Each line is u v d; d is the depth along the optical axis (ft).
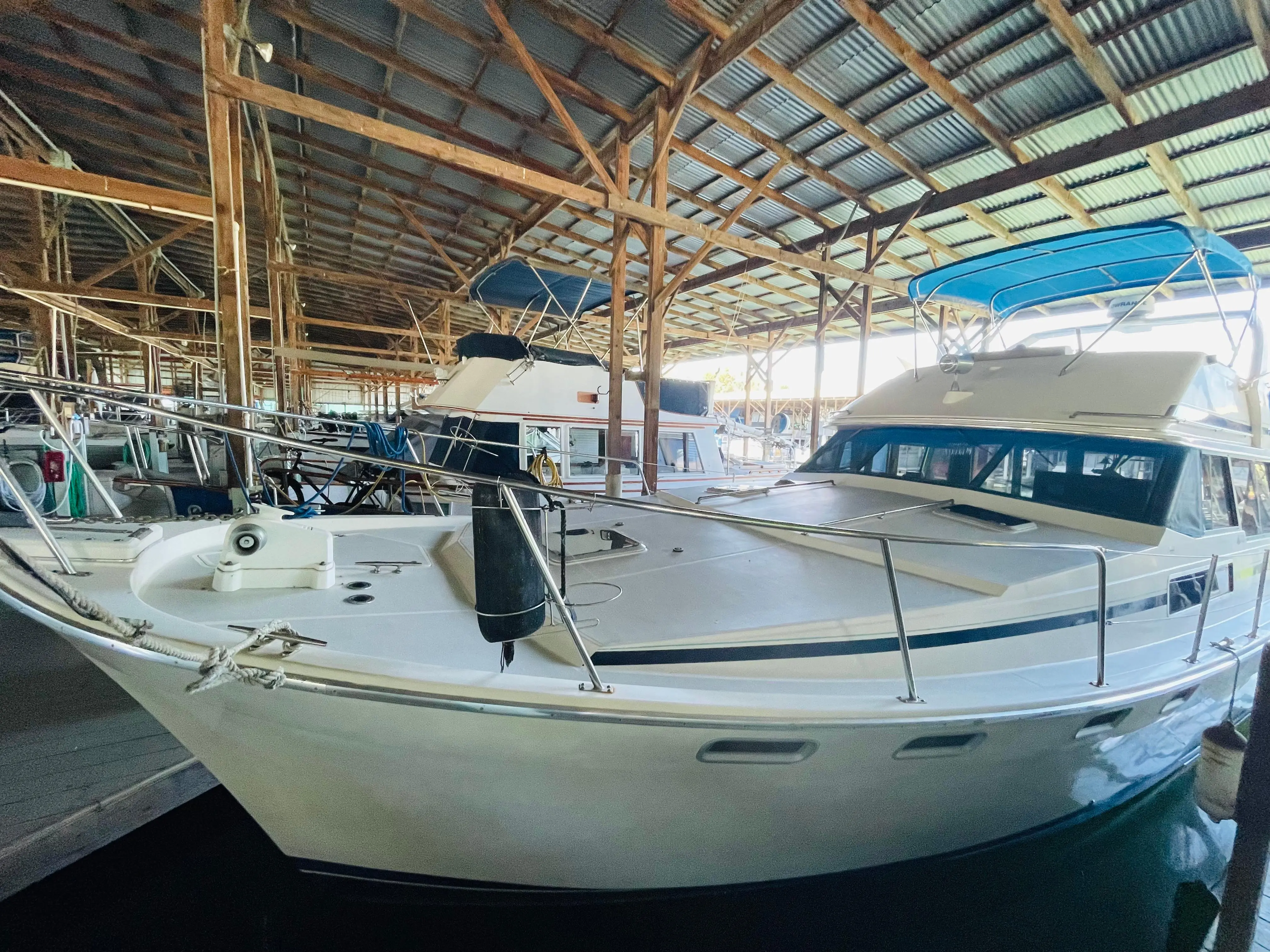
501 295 28.19
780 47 18.20
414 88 23.43
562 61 20.33
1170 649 7.06
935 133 21.13
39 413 21.50
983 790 6.12
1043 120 19.53
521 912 6.18
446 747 4.43
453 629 5.35
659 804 5.09
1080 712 5.39
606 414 23.48
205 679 3.65
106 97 24.77
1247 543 9.22
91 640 3.83
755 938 6.61
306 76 22.74
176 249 43.83
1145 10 15.08
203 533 7.18
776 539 8.19
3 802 6.35
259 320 55.77
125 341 54.29
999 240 27.94
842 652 5.36
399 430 18.04
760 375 51.98
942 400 10.46
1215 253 9.89
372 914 6.34
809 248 31.78
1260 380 10.15
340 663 4.07
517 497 4.65
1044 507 8.45
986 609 5.90
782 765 4.98
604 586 6.32
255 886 6.90
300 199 35.12
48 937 6.18
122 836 6.65
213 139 13.56
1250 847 6.21
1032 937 7.02
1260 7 14.49
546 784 4.80
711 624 5.42
